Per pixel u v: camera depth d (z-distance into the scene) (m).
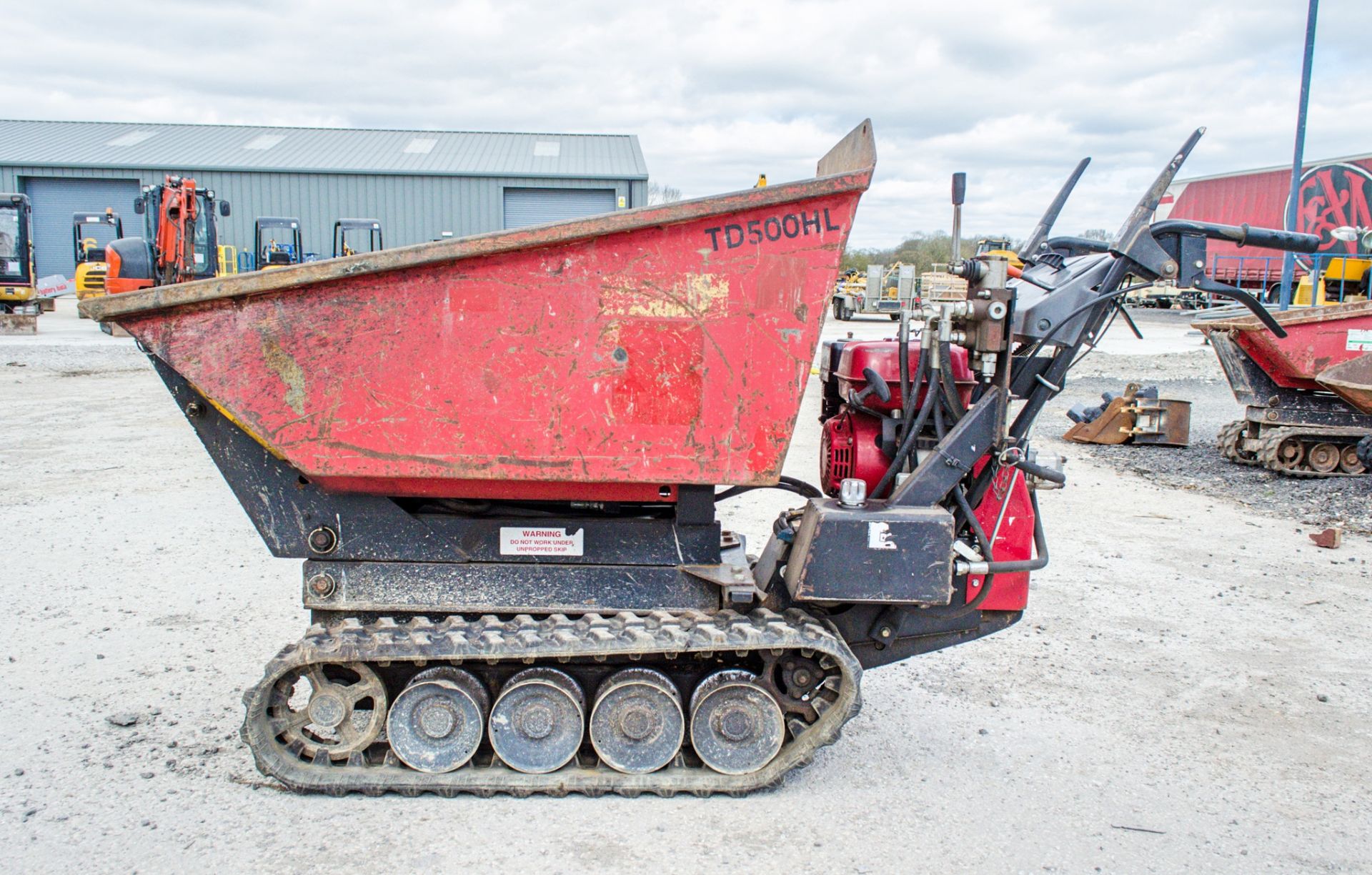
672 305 3.34
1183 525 7.95
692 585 3.75
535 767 3.59
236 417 3.33
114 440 10.62
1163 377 19.25
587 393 3.38
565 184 41.41
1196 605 5.95
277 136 46.31
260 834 3.27
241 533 7.05
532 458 3.41
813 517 3.56
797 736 3.69
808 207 3.30
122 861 3.09
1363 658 5.15
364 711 3.79
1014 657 5.12
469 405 3.37
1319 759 4.04
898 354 4.04
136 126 47.50
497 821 3.39
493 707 3.57
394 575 3.70
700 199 3.22
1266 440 10.33
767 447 3.44
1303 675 4.92
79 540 6.77
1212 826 3.50
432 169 40.84
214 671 4.65
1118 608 5.90
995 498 3.98
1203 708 4.52
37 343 20.50
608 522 3.70
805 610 3.93
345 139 46.28
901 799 3.63
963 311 3.74
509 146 46.12
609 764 3.61
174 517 7.46
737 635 3.47
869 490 4.02
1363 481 9.82
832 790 3.70
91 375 16.53
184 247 22.30
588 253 3.30
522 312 3.33
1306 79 15.24
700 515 3.67
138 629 5.16
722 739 3.63
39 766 3.70
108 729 4.03
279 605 5.57
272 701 3.59
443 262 3.26
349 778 3.54
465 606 3.71
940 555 3.55
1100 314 3.88
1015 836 3.40
